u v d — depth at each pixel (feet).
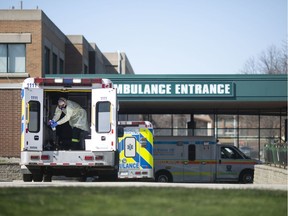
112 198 46.98
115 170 80.38
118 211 41.09
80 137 78.54
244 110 175.52
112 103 74.79
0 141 135.64
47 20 147.33
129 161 114.01
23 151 74.74
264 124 296.30
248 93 135.03
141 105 153.89
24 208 42.06
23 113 74.84
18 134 135.95
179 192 51.83
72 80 74.84
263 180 110.73
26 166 75.56
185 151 137.49
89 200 45.83
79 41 177.58
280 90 134.51
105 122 74.79
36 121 74.95
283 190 56.85
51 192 51.39
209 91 135.03
